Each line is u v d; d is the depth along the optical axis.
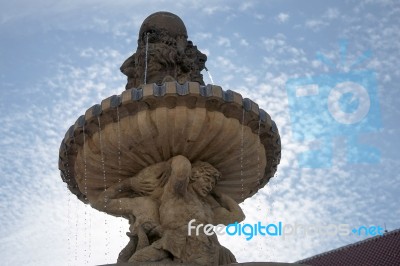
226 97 6.80
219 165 7.38
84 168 7.45
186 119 6.73
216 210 7.28
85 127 7.03
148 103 6.74
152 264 5.97
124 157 7.20
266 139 7.40
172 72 8.14
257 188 8.17
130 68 8.43
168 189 6.98
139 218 6.84
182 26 8.71
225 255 6.85
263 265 5.86
